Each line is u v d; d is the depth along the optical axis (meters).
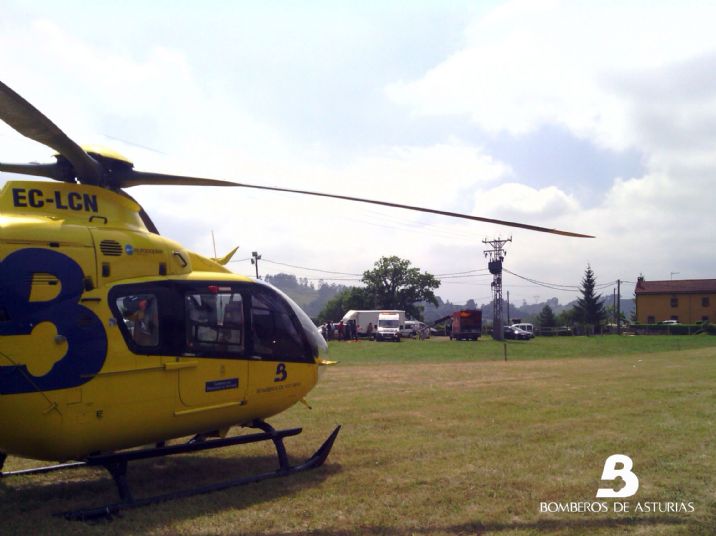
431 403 12.41
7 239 5.24
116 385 5.62
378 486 6.57
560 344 45.00
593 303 87.25
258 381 6.84
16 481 6.84
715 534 5.22
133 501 5.79
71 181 6.21
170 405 6.04
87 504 5.98
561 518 5.61
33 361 5.18
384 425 10.04
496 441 8.78
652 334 67.44
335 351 35.28
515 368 21.58
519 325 61.66
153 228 7.04
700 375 18.36
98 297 5.59
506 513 5.74
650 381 16.55
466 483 6.67
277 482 6.70
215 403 6.44
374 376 18.22
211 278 6.62
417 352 34.47
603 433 9.29
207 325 6.41
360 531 5.27
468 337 53.94
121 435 5.77
